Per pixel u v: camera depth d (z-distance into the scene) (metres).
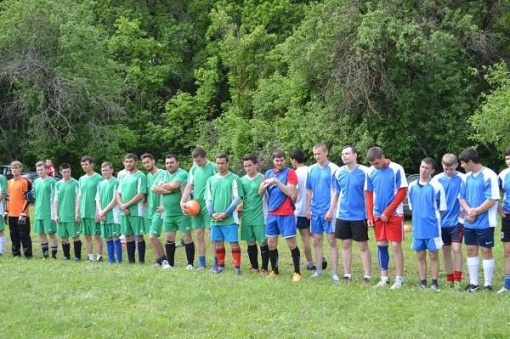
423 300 7.73
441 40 21.73
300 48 24.75
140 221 11.27
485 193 8.66
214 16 34.06
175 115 33.44
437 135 23.20
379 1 22.84
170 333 6.32
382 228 8.95
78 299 7.55
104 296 7.73
